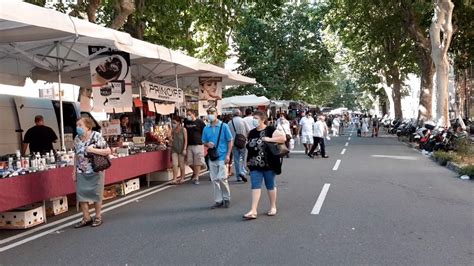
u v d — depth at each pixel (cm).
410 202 964
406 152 2247
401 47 3841
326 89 6819
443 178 1330
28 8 729
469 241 671
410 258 593
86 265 593
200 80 1811
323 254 614
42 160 841
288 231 736
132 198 1079
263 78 4575
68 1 1688
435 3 2423
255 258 603
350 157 1983
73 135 1403
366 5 3192
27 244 699
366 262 579
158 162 1284
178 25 2112
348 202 966
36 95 2067
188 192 1149
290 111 3938
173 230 762
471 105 4038
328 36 4738
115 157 1055
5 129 1172
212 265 579
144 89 1405
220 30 2164
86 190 797
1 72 1210
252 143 833
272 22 4597
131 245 679
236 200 1025
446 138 2019
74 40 998
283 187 1181
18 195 752
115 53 1156
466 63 3203
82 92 1485
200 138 1309
